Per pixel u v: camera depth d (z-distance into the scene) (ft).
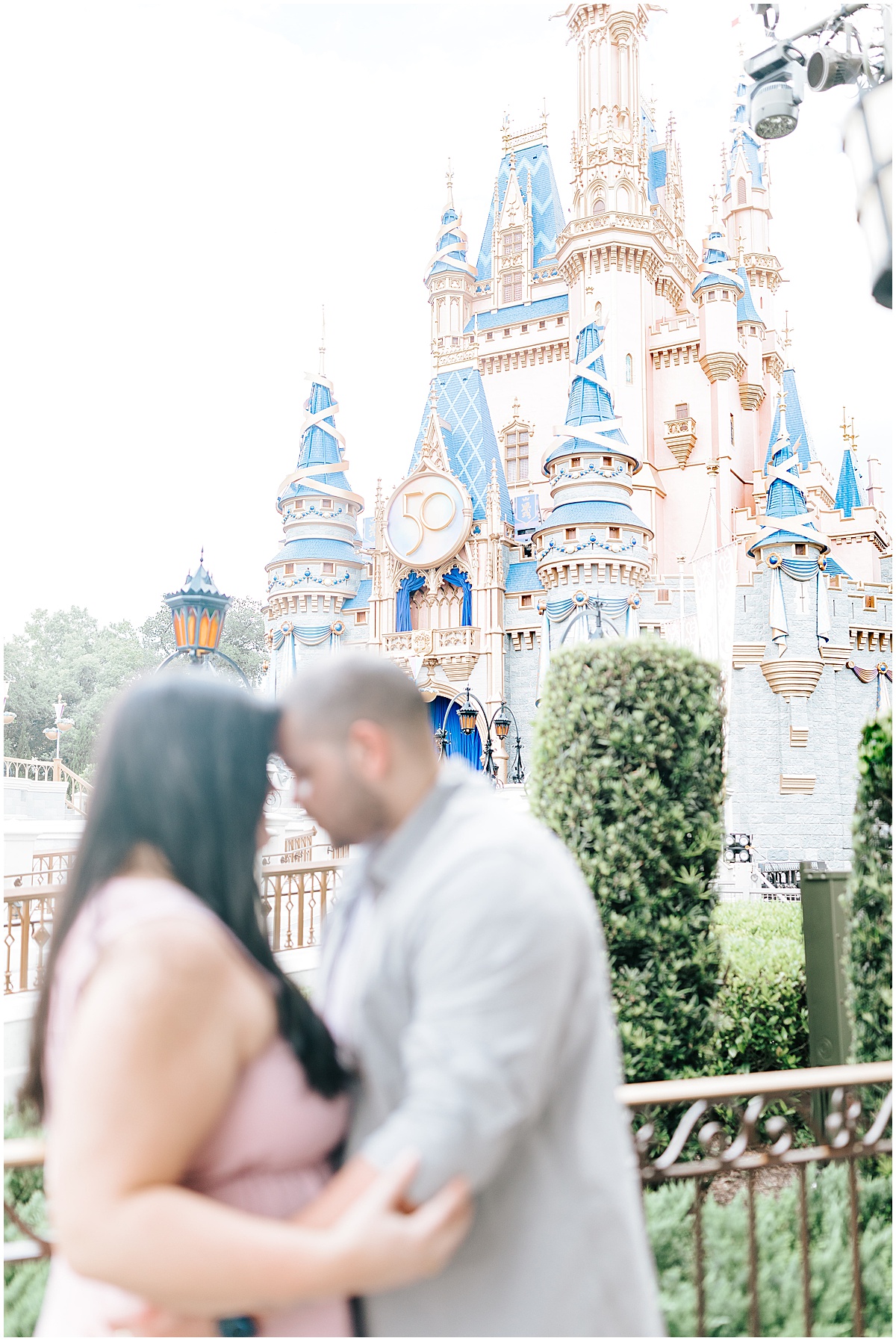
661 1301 10.00
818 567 102.73
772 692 102.01
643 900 14.44
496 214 173.68
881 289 10.98
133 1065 3.85
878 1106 12.37
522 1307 5.01
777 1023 17.34
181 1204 3.88
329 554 140.56
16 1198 12.34
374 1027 5.17
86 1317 4.96
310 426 148.87
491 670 126.31
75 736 193.36
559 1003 4.68
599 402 123.85
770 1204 12.26
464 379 154.20
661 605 117.50
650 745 14.61
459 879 4.80
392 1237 4.08
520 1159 5.12
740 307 159.12
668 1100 7.95
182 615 28.68
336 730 5.31
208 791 4.99
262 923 5.19
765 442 168.14
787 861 98.94
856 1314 8.70
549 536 120.78
